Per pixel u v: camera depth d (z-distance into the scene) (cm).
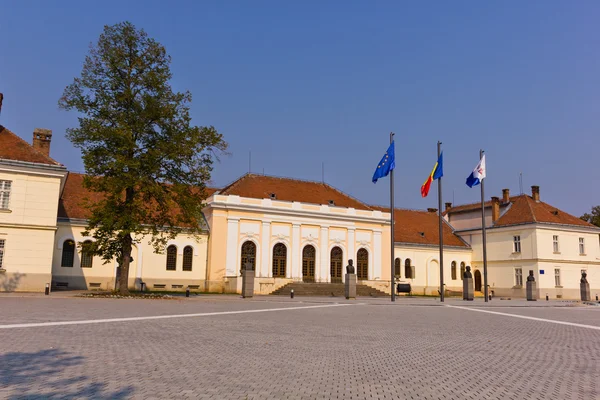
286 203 5369
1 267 3428
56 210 3603
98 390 800
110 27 3278
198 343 1302
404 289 5622
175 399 761
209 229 5056
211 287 4894
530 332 1827
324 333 1614
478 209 6756
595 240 6362
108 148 3150
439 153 4125
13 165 3488
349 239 5694
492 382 955
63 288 4291
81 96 3216
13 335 1319
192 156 3353
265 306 2780
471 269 6688
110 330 1484
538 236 5878
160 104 3322
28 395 764
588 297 4594
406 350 1316
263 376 939
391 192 3984
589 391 892
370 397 815
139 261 4688
